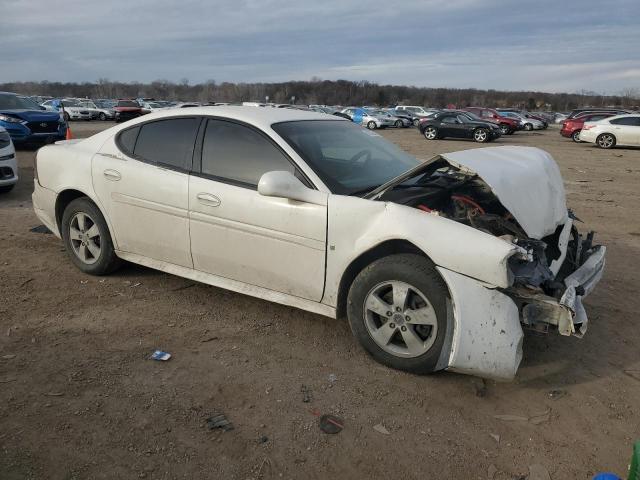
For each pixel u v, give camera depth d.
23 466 2.44
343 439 2.74
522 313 3.09
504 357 2.96
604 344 3.88
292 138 3.81
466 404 3.08
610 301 4.69
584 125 22.55
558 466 2.62
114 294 4.41
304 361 3.47
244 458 2.57
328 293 3.54
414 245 3.25
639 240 6.86
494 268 2.95
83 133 23.59
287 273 3.67
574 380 3.39
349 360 3.50
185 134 4.17
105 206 4.47
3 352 3.42
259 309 4.23
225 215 3.81
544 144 24.31
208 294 4.48
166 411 2.89
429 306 3.15
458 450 2.70
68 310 4.08
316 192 3.53
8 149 8.12
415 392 3.17
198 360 3.43
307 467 2.54
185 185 4.00
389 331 3.33
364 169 3.95
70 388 3.05
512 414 3.01
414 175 3.64
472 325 2.99
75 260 4.86
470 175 4.11
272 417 2.88
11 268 4.93
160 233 4.21
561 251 3.74
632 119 21.20
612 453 2.72
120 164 4.38
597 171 14.06
